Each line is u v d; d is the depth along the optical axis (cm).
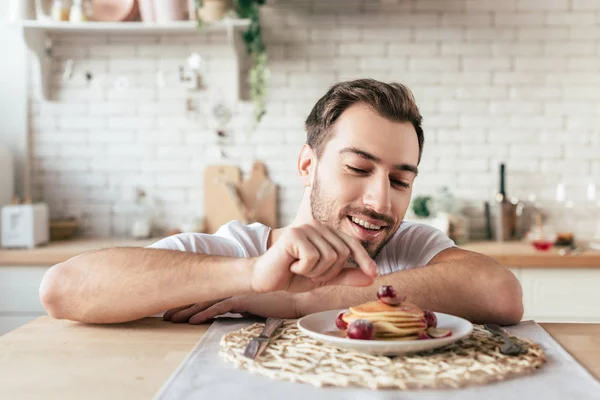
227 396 82
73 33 354
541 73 352
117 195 360
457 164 355
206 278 119
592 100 351
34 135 359
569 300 295
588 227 353
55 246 318
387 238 141
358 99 136
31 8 340
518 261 294
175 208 360
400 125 135
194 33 355
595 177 353
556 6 350
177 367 98
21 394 85
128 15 338
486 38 352
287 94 354
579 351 108
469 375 88
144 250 128
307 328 105
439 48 352
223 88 357
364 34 352
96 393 86
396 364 93
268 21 352
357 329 98
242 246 157
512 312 133
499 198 344
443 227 324
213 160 358
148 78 357
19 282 300
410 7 351
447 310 133
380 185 134
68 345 112
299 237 104
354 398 81
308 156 151
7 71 356
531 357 97
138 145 359
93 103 358
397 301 104
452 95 354
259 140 356
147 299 122
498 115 354
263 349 101
